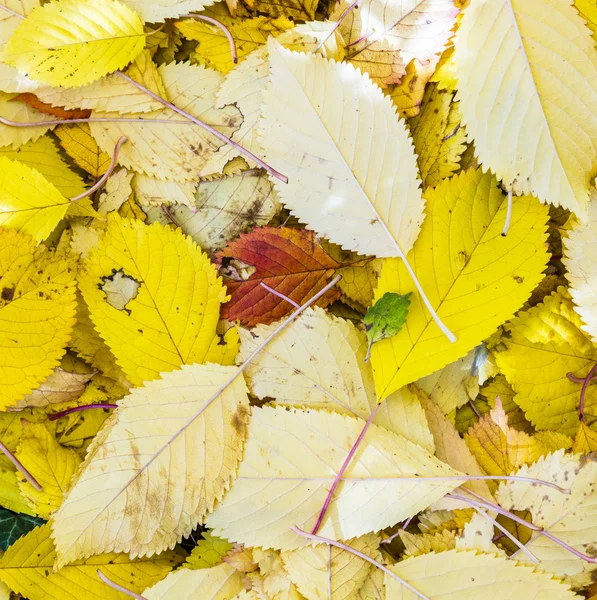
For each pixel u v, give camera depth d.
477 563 0.56
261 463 0.56
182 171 0.58
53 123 0.58
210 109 0.58
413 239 0.57
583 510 0.57
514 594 0.56
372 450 0.56
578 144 0.56
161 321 0.57
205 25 0.58
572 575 0.56
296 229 0.58
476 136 0.57
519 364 0.59
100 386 0.58
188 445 0.56
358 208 0.57
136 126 0.58
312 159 0.57
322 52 0.58
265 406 0.57
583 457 0.57
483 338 0.56
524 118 0.56
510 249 0.57
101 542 0.55
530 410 0.59
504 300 0.56
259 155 0.58
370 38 0.58
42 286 0.57
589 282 0.57
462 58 0.57
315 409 0.57
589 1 0.57
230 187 0.59
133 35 0.58
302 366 0.57
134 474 0.56
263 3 0.59
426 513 0.58
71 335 0.58
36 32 0.57
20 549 0.56
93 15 0.57
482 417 0.58
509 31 0.56
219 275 0.58
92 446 0.56
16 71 0.57
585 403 0.59
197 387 0.56
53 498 0.57
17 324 0.57
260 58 0.58
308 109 0.56
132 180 0.59
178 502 0.56
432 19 0.58
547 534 0.57
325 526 0.56
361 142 0.56
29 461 0.57
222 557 0.57
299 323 0.58
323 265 0.59
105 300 0.57
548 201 0.56
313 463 0.56
